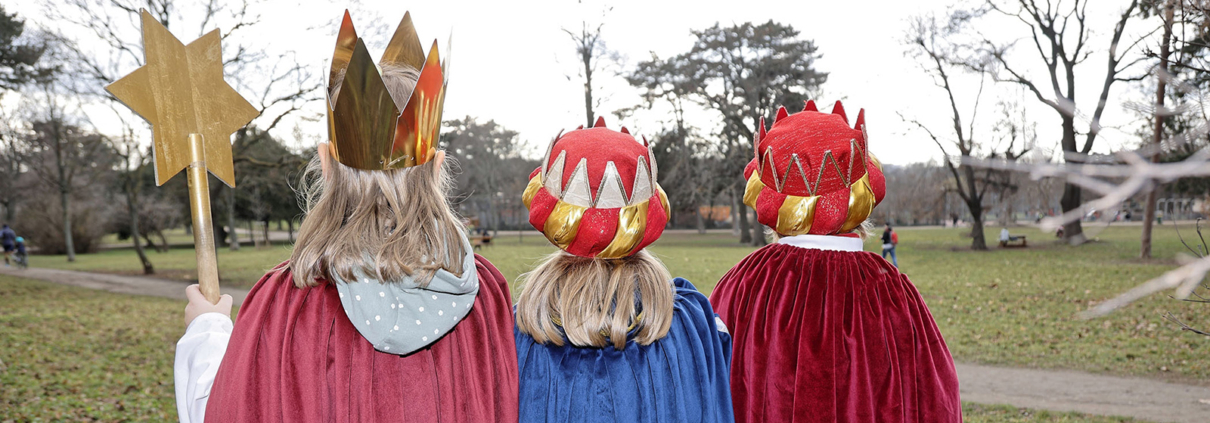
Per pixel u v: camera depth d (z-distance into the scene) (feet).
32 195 125.90
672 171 106.73
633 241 5.66
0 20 66.08
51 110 82.53
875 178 7.48
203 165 5.32
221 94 5.37
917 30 66.59
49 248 125.18
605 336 5.69
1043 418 18.56
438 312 4.81
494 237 163.02
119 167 89.97
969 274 54.49
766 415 7.27
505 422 5.41
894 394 7.00
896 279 7.47
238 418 4.70
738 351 7.51
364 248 4.65
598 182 5.67
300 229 4.89
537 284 5.98
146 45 5.16
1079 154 3.37
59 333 36.17
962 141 75.77
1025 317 34.09
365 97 4.55
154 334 35.88
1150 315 32.01
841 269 7.39
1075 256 66.95
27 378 24.71
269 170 80.33
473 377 5.30
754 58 105.91
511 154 175.52
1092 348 26.84
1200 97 3.61
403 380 5.07
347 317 4.99
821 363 7.07
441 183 5.42
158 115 5.20
